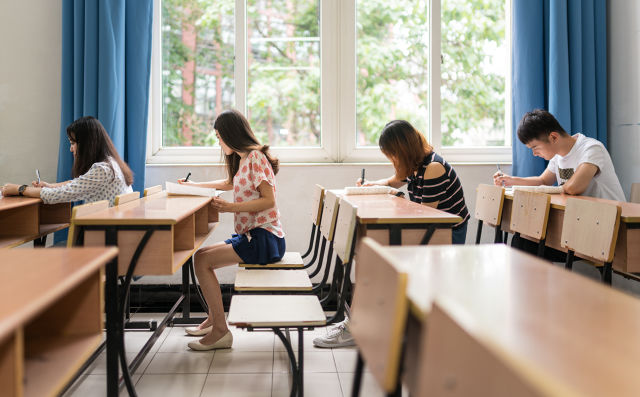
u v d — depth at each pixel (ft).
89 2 10.02
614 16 10.84
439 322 2.53
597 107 10.93
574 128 10.66
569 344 2.47
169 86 11.39
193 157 11.35
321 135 11.46
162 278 10.87
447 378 2.40
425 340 2.66
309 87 11.48
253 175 7.89
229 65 11.41
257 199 7.86
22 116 10.87
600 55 10.87
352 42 11.30
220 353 8.25
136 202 7.45
